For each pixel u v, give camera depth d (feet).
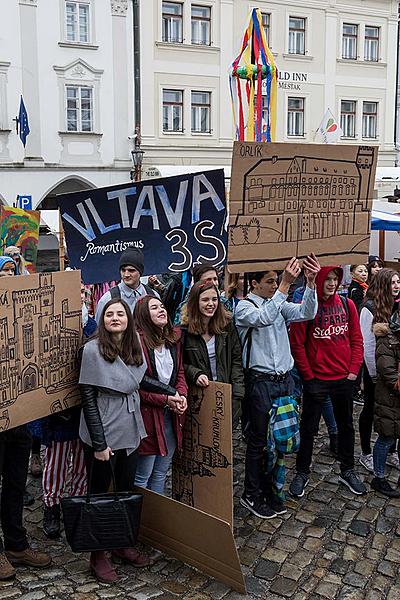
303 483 15.99
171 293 18.93
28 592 11.68
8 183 67.31
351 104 82.79
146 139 72.23
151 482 13.88
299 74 78.18
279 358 14.56
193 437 13.41
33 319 11.79
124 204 17.25
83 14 68.90
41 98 67.82
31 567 12.59
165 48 71.72
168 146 73.26
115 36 69.87
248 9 74.84
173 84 72.64
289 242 13.28
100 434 11.96
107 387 11.93
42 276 11.89
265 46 28.27
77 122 70.08
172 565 12.80
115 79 70.59
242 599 11.75
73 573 12.48
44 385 12.08
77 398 12.74
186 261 17.17
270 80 28.45
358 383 23.38
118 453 12.62
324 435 20.13
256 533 14.16
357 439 19.65
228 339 14.28
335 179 13.55
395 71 84.12
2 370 11.31
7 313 11.34
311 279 13.85
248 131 29.25
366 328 17.16
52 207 76.28
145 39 70.79
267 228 12.94
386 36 83.05
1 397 11.33
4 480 12.38
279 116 77.82
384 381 15.57
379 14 82.02
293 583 12.33
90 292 22.02
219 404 12.93
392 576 12.64
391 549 13.62
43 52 67.31
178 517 12.51
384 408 15.74
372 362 16.94
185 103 73.56
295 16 77.10
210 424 13.10
